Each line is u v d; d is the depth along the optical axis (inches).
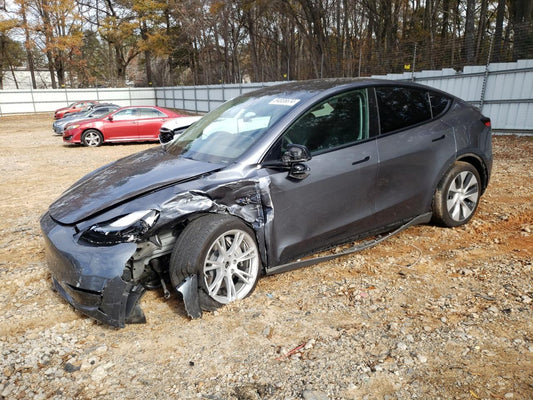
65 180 345.7
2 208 260.5
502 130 517.0
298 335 111.7
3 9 1715.1
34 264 166.9
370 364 98.4
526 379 90.5
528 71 479.8
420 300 126.0
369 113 153.0
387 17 1186.0
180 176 125.6
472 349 101.5
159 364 102.7
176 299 133.2
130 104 1609.3
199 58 1950.1
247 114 150.7
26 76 2484.0
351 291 133.5
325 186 138.6
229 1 1537.9
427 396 87.6
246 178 125.5
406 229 181.6
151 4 1791.3
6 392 94.6
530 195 230.2
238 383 94.7
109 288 107.7
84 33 1971.0
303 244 138.5
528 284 130.9
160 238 122.0
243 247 128.6
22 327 121.8
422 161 161.6
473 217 195.3
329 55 1246.3
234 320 119.3
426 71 585.0
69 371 101.6
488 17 1256.2
